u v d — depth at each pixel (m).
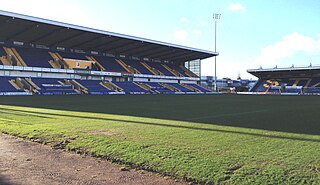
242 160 5.21
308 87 64.50
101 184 4.24
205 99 31.62
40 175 4.64
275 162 5.07
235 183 4.12
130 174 4.68
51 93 43.53
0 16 36.84
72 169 4.95
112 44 55.03
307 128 9.12
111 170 4.89
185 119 11.52
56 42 51.81
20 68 44.91
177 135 7.69
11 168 5.00
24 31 44.22
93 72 54.25
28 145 6.74
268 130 8.66
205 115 13.26
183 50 62.12
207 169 4.71
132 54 65.38
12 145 6.74
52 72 49.00
